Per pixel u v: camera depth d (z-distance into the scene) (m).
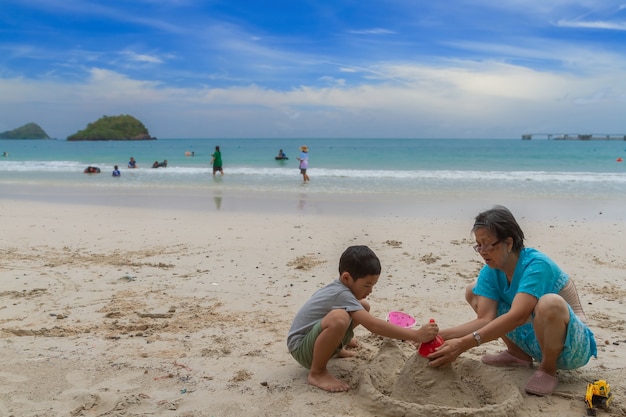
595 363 4.13
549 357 3.60
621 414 3.31
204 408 3.36
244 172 25.41
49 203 13.96
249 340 4.57
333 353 3.79
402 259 7.74
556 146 69.81
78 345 4.41
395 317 4.64
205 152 51.44
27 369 3.92
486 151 50.34
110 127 172.50
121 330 4.80
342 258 3.79
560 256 7.97
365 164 31.47
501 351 4.41
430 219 11.41
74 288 6.16
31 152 52.62
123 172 25.69
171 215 11.88
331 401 3.47
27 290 6.07
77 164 32.50
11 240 8.99
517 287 3.71
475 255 8.02
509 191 17.06
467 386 3.68
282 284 6.40
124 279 6.56
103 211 12.50
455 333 3.75
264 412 3.32
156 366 3.99
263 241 8.97
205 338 4.61
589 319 5.18
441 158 37.53
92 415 3.27
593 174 23.78
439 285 6.40
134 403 3.40
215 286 6.29
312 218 11.48
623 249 8.45
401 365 4.01
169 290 6.12
